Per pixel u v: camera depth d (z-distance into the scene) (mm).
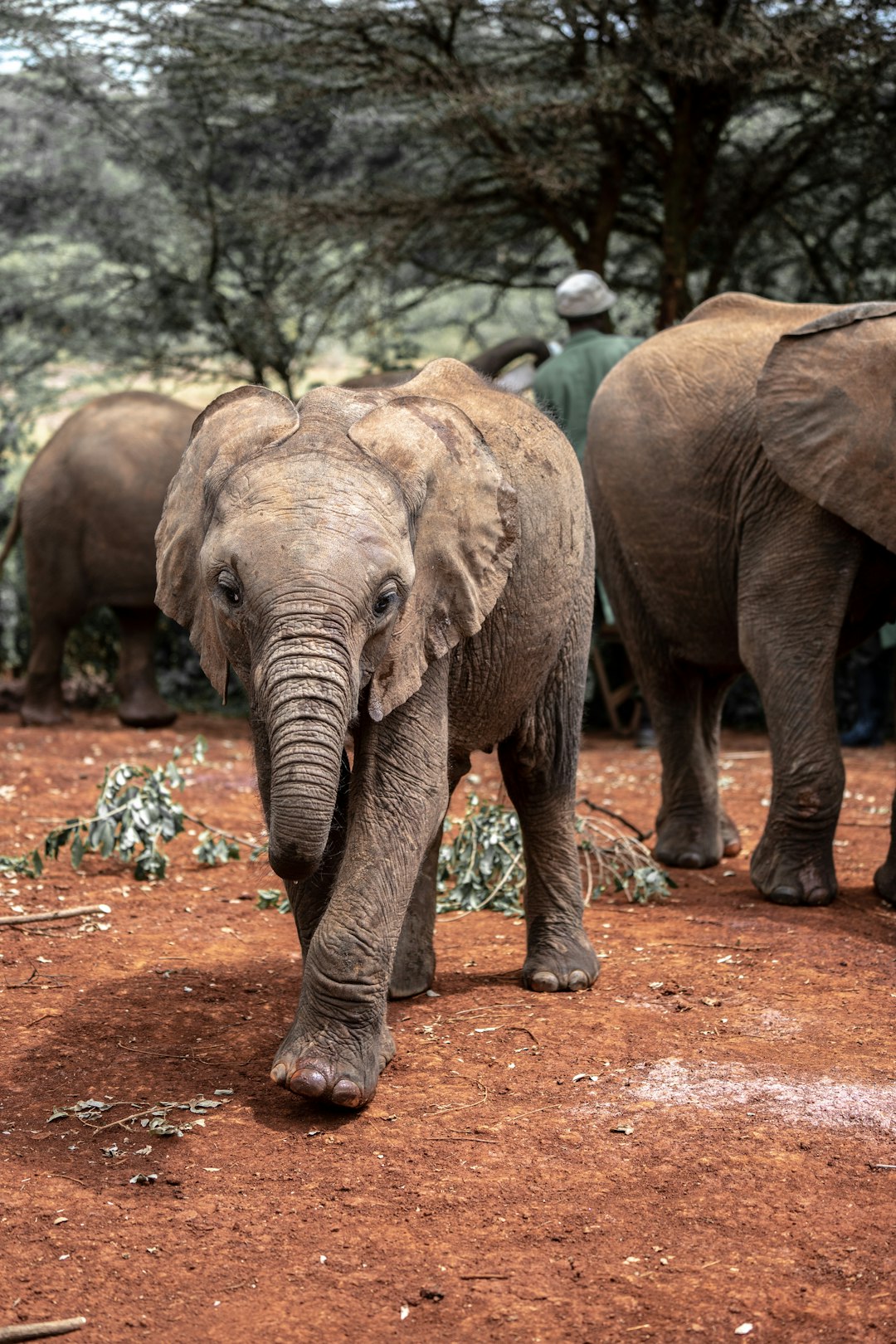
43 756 10219
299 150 15406
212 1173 3775
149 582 11734
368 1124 4082
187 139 14969
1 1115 4125
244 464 3875
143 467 11578
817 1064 4527
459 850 6891
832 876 6680
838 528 6438
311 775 3488
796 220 14969
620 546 7352
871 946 5898
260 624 3660
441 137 13758
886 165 13664
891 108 13047
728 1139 3969
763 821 8633
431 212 13641
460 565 4082
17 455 15648
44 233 15766
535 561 4668
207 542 3842
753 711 13570
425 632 4035
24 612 15031
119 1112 4160
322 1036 4117
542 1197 3635
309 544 3666
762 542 6637
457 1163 3830
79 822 6938
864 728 12023
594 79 12023
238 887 6934
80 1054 4590
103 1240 3422
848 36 11609
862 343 6262
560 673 5184
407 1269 3289
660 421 6945
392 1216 3543
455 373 4918
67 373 19562
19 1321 3082
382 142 14945
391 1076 4461
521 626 4684
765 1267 3285
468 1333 3037
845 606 6535
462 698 4648
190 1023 4895
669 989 5281
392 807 4168
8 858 6988
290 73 13484
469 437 4191
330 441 3930
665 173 13062
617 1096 4281
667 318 12852
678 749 7645
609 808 9062
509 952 5930
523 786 5352
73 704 14055
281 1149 3922
